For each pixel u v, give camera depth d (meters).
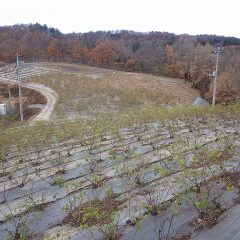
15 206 7.55
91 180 8.23
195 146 8.98
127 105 38.19
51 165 10.17
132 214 6.23
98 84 51.41
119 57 78.62
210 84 45.09
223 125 13.52
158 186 7.28
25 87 53.56
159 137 12.09
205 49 69.19
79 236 5.86
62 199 7.53
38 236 6.14
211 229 5.62
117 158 9.21
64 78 58.50
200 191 6.46
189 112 14.75
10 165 10.88
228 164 7.93
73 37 96.25
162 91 48.78
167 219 5.96
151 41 88.81
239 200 6.40
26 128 17.70
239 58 58.16
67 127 15.88
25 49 85.38
